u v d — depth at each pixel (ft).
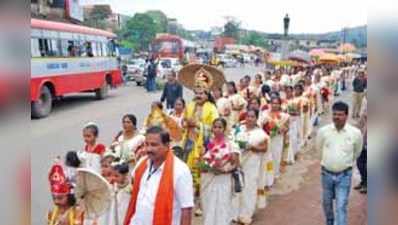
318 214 25.59
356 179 31.01
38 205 26.05
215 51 258.37
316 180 32.60
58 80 66.18
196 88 26.21
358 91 60.29
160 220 13.42
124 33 270.05
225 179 20.83
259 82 49.34
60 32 67.21
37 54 60.54
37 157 37.40
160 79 110.42
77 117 61.67
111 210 17.48
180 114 28.78
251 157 23.62
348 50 178.19
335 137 19.83
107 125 55.26
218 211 20.90
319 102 59.36
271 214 25.48
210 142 21.29
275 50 334.65
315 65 127.54
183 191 13.64
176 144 26.17
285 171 34.91
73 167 19.34
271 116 30.42
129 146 21.29
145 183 13.88
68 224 15.30
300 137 41.75
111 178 17.71
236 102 36.78
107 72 85.56
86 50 76.43
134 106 74.59
